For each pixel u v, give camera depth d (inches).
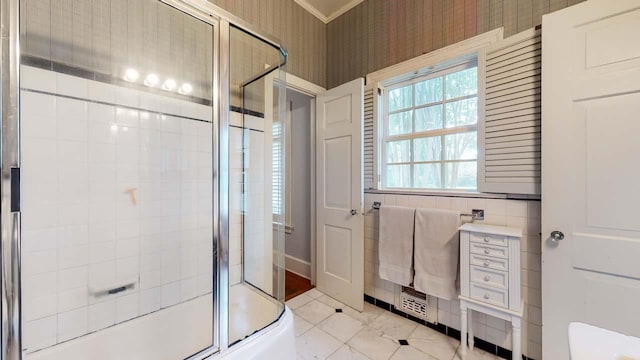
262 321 60.0
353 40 96.6
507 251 56.0
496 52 62.6
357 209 85.9
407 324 77.3
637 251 45.3
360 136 84.9
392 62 85.3
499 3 63.8
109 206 55.5
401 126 86.7
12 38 43.8
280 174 83.9
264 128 79.8
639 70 44.8
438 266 68.6
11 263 44.8
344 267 90.4
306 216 115.5
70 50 49.9
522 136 58.6
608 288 47.9
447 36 72.7
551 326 53.4
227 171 69.5
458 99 74.1
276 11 88.0
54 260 49.1
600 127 48.3
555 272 52.9
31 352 46.8
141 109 59.2
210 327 63.7
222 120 68.7
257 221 78.1
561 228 52.1
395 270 77.0
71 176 50.7
